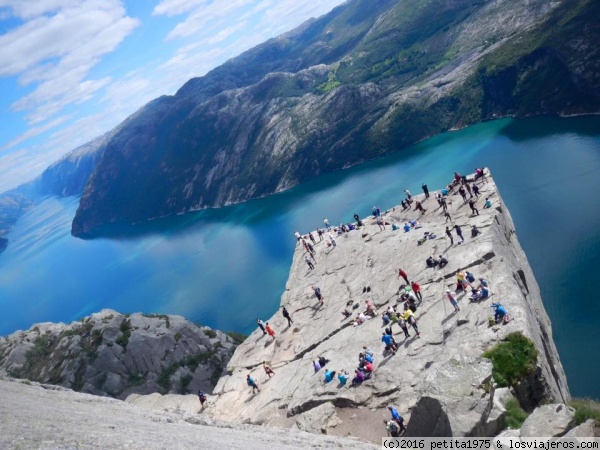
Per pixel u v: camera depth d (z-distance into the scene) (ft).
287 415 119.96
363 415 104.06
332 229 242.99
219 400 150.61
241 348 177.68
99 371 237.66
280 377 143.02
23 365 255.91
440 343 110.63
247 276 467.11
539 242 274.77
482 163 460.96
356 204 517.55
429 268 148.56
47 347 262.88
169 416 90.58
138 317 269.85
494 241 146.30
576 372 174.19
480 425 57.93
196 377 242.17
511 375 87.10
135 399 179.32
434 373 66.59
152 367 242.58
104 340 249.55
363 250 192.95
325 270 196.75
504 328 99.66
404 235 185.68
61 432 45.37
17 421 47.88
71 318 578.66
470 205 173.68
